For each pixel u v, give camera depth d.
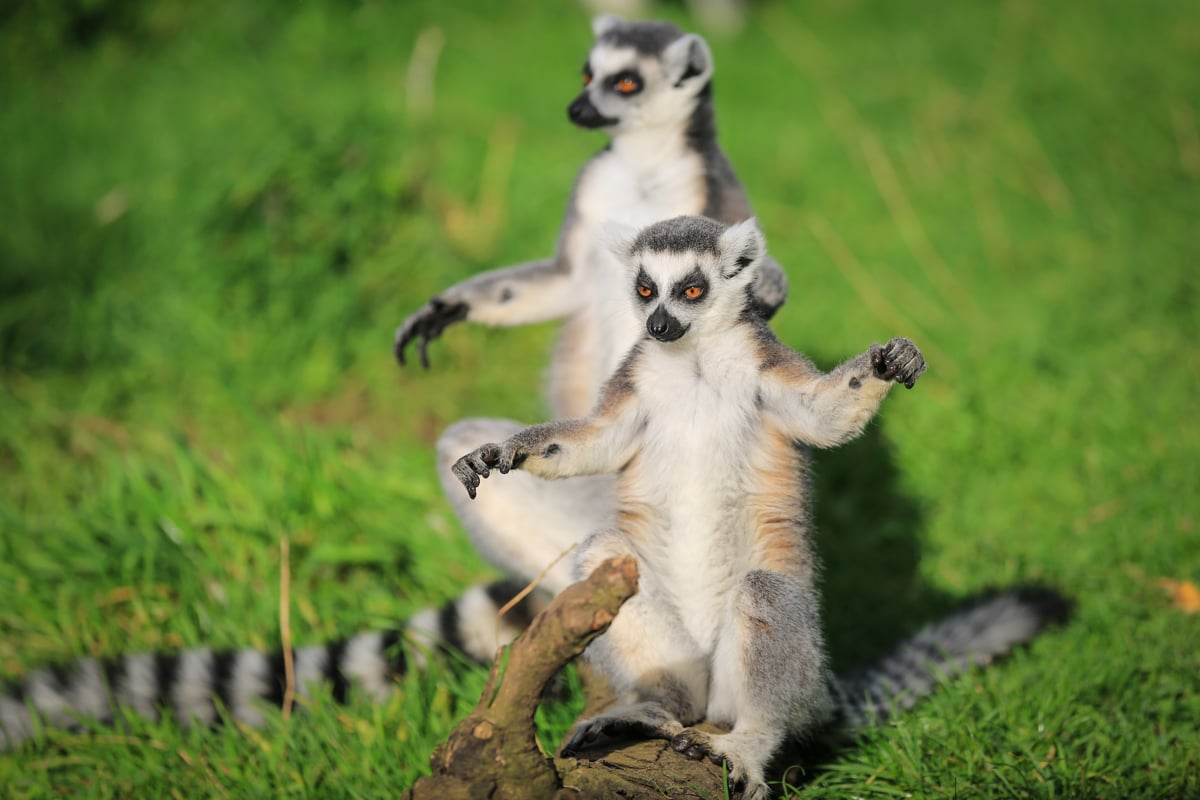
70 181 20.84
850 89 27.80
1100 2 34.34
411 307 17.77
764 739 8.64
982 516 13.99
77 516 13.07
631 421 9.70
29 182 20.72
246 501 13.25
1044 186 23.23
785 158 23.81
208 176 18.66
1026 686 10.97
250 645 11.76
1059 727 10.19
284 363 16.77
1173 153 24.78
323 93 23.34
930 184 23.30
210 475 13.59
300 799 9.62
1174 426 15.41
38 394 16.11
